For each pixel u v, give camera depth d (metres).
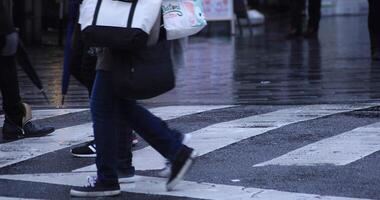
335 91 15.34
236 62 21.70
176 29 7.31
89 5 7.27
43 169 9.20
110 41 7.08
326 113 12.48
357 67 19.45
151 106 13.93
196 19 7.45
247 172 8.73
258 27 38.69
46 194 8.05
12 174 8.97
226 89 16.17
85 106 14.22
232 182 8.31
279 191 7.87
